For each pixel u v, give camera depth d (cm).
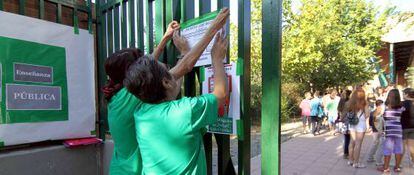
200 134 168
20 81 291
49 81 313
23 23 293
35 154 299
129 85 166
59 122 321
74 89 335
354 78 1905
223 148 233
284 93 1761
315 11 1734
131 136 183
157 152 158
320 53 1706
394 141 635
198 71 241
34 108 302
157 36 270
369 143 986
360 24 2036
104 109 359
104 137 362
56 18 335
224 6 214
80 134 340
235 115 215
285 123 1623
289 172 651
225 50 187
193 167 157
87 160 343
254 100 999
